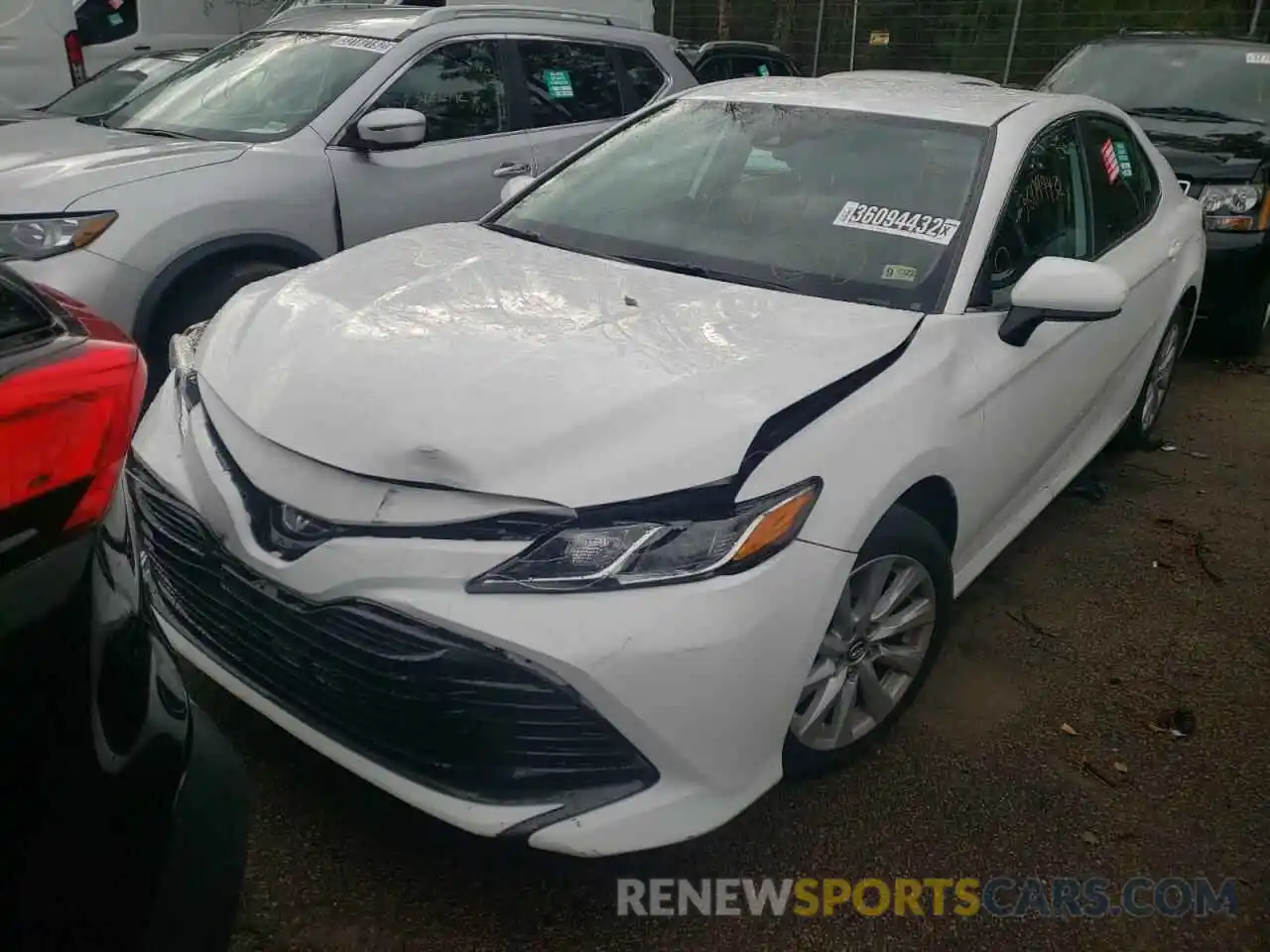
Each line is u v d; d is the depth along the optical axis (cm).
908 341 271
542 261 310
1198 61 731
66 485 127
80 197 400
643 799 211
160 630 169
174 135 487
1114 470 481
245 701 237
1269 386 608
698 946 223
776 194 329
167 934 145
